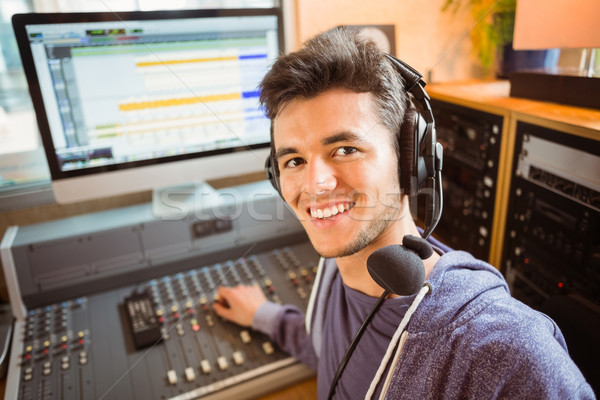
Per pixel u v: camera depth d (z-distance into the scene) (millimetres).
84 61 1024
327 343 719
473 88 1119
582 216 779
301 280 904
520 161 926
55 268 1026
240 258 1010
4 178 1232
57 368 824
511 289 1000
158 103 1087
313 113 496
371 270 499
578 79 897
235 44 1056
